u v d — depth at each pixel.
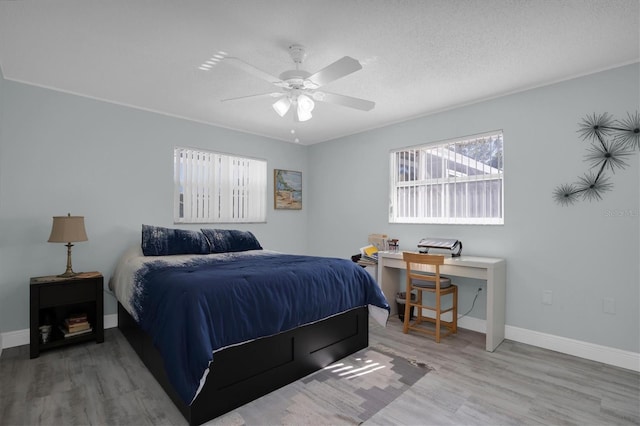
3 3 1.83
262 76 2.17
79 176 3.25
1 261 2.86
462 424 1.83
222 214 4.36
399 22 2.03
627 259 2.56
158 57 2.50
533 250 3.03
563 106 2.87
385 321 2.92
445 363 2.61
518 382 2.30
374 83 2.96
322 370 2.48
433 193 3.82
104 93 3.24
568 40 2.24
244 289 2.09
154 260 2.97
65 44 2.31
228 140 4.41
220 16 1.97
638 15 1.95
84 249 3.28
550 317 2.92
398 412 1.94
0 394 2.09
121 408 1.95
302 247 5.30
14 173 2.92
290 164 5.16
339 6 1.88
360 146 4.59
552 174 2.92
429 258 3.12
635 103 2.53
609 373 2.44
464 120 3.51
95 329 2.97
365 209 4.53
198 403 1.80
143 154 3.66
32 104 3.00
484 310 3.35
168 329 1.84
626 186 2.57
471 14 1.95
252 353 2.07
